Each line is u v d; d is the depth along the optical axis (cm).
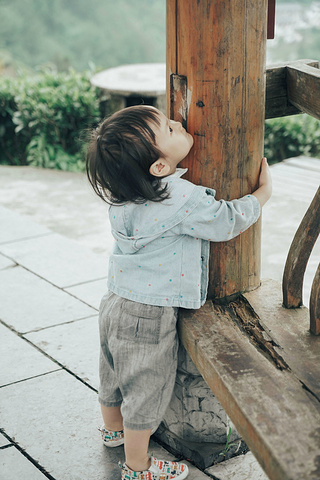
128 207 174
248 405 146
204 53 167
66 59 3466
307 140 604
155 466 184
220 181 179
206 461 194
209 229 170
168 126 169
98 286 327
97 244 425
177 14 168
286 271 186
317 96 175
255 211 175
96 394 234
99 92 640
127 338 177
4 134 685
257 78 174
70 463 198
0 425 216
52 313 297
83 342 271
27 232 406
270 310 188
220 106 171
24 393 234
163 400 180
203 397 194
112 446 204
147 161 164
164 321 176
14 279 336
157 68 712
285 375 158
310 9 2389
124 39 3700
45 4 3609
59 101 641
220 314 186
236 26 165
